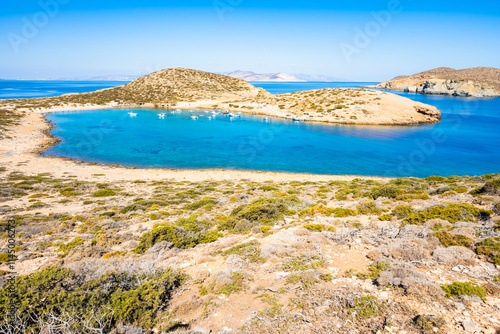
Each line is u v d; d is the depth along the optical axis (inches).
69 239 544.4
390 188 765.3
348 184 1169.4
